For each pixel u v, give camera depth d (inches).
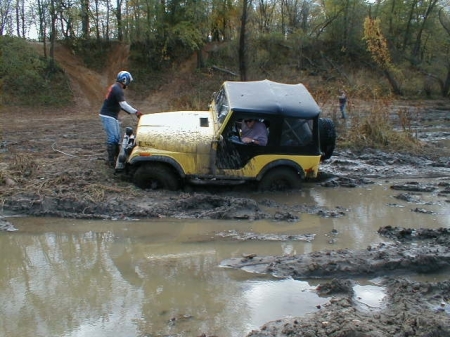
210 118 380.5
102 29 1462.8
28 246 265.7
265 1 1701.5
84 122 865.5
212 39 1539.1
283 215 313.9
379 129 579.5
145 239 275.6
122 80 376.5
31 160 397.4
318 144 362.6
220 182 354.0
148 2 1352.1
